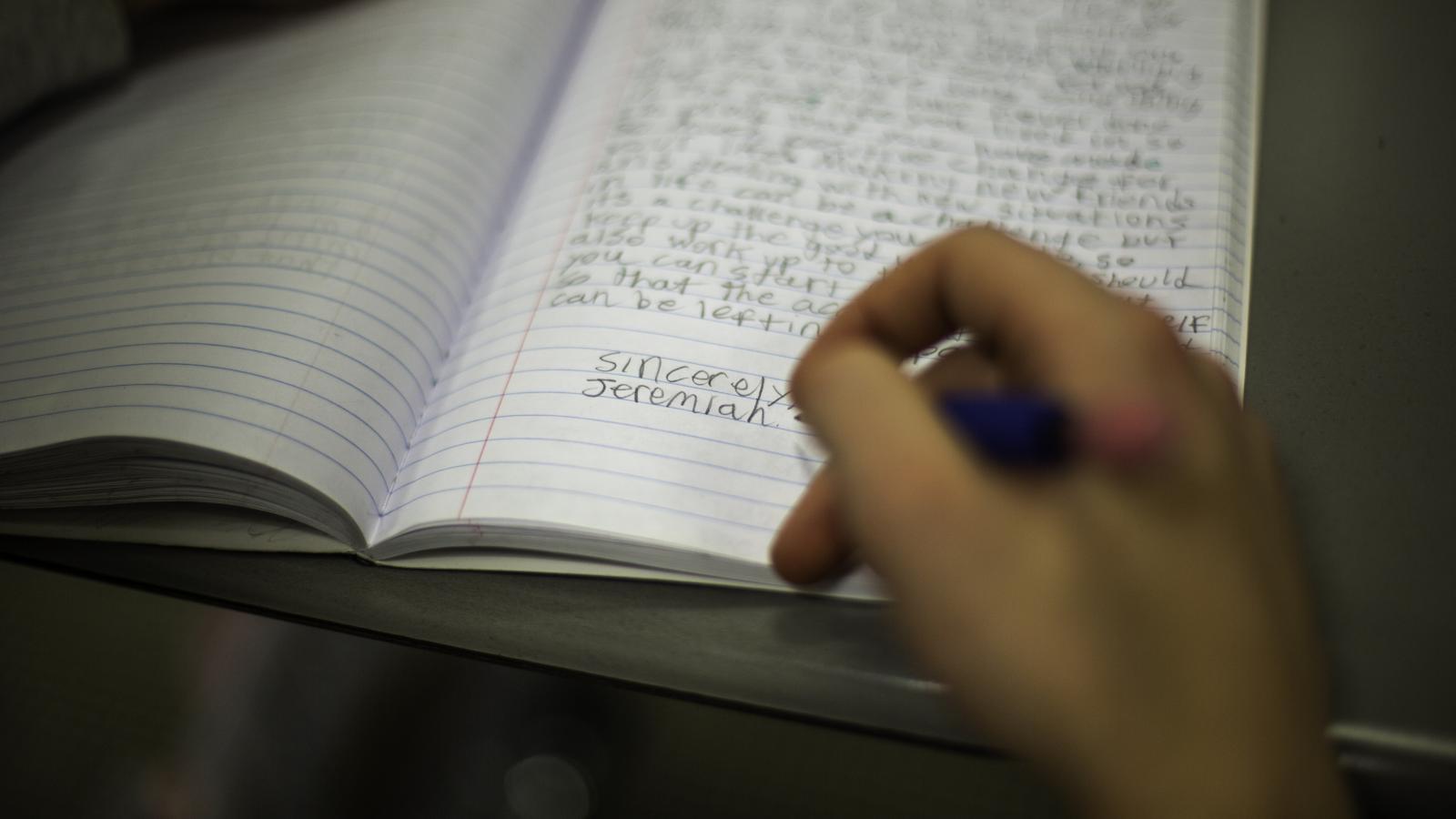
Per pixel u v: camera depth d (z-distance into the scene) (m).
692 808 0.74
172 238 0.45
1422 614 0.32
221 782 0.76
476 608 0.35
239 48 0.59
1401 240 0.43
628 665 0.34
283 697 0.79
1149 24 0.53
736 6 0.57
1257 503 0.20
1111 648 0.18
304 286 0.42
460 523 0.36
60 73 0.53
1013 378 0.24
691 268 0.43
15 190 0.51
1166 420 0.19
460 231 0.47
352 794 0.76
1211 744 0.17
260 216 0.46
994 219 0.45
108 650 0.81
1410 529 0.34
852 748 0.75
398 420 0.40
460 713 0.78
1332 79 0.50
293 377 0.39
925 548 0.19
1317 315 0.41
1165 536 0.18
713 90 0.52
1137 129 0.48
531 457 0.37
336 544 0.37
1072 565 0.18
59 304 0.43
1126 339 0.21
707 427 0.37
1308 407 0.38
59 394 0.39
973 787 0.73
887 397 0.21
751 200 0.46
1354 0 0.54
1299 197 0.45
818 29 0.55
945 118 0.50
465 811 0.75
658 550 0.35
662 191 0.47
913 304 0.28
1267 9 0.54
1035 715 0.18
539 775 0.75
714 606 0.35
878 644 0.33
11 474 0.38
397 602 0.36
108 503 0.39
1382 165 0.46
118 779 0.76
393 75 0.53
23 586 0.83
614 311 0.41
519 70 0.54
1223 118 0.48
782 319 0.41
